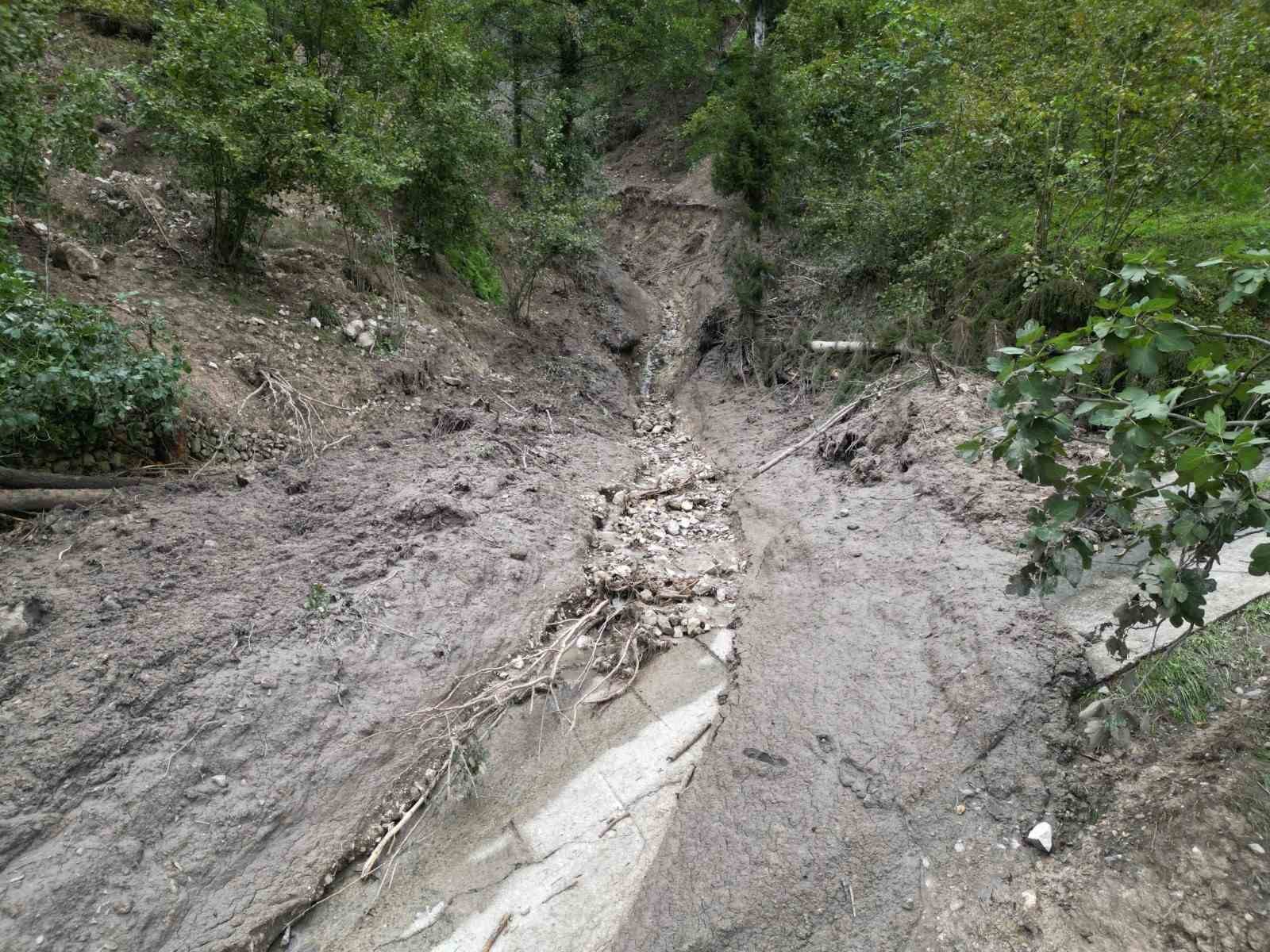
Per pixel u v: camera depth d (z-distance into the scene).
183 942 3.62
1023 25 10.30
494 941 3.86
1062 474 2.92
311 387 7.96
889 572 5.91
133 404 5.68
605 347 14.11
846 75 12.91
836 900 3.54
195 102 7.50
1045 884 3.40
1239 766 3.53
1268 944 2.92
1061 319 8.29
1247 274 2.76
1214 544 2.79
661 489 8.92
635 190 22.38
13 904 3.45
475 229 12.31
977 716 4.25
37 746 4.00
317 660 5.05
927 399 7.93
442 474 7.42
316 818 4.33
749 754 4.56
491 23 17.75
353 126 9.67
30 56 6.07
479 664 5.55
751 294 12.16
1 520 5.30
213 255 8.70
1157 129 7.92
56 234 7.35
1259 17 8.72
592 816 4.59
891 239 10.47
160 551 5.42
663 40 19.39
